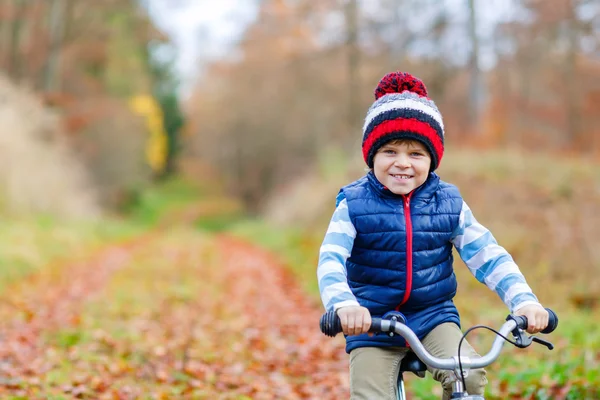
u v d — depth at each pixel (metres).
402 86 3.16
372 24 24.06
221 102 51.66
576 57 26.48
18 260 12.79
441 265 3.16
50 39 29.84
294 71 32.72
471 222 3.21
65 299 10.30
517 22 22.47
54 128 21.52
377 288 3.12
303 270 14.48
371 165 3.22
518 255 11.76
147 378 6.07
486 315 8.54
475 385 2.80
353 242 3.11
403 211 3.09
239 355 7.19
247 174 53.59
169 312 9.54
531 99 30.89
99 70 36.53
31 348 6.86
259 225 29.09
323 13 24.94
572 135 27.45
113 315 9.07
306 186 25.56
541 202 13.07
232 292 11.84
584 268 11.01
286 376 6.47
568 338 6.91
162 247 20.25
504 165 15.41
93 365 6.31
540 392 4.95
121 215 40.81
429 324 3.10
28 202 18.42
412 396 5.57
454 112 29.52
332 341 8.00
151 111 48.72
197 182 58.31
